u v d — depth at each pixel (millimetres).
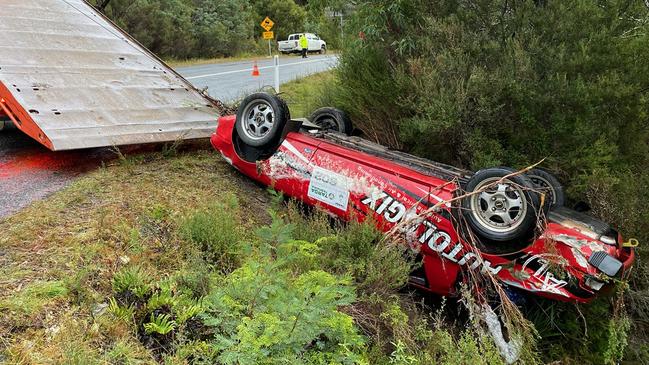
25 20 5984
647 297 4668
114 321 2699
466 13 5961
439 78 5645
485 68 5566
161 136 5594
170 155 5828
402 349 3006
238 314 2748
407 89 5992
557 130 5094
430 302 4562
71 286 2859
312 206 4922
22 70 5203
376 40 6461
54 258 3168
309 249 3783
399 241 4207
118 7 25953
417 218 4148
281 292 2805
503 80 5180
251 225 4559
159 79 6629
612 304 4523
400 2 6004
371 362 3021
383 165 4527
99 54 6312
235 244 3832
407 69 6219
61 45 5992
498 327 3812
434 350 3316
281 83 13500
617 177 5004
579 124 4953
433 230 4164
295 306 2568
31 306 2635
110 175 4875
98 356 2451
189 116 6277
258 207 5047
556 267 3723
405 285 4375
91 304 2789
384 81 6242
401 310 3723
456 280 4242
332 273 3744
